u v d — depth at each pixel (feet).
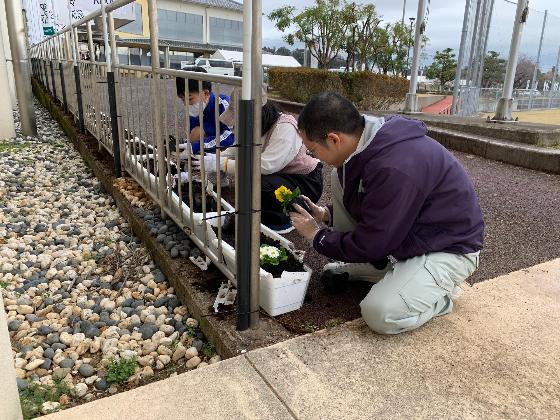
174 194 10.50
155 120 10.18
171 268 8.84
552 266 8.80
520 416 5.11
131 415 5.09
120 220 12.97
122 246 11.27
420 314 6.45
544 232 11.09
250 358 6.01
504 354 6.12
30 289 9.19
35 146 22.79
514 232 11.08
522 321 6.87
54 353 7.32
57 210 14.11
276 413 5.13
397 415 5.10
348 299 7.61
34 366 6.92
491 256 9.58
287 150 9.43
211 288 8.00
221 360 6.46
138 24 67.92
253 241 6.27
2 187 15.99
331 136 6.19
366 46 49.57
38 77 46.06
